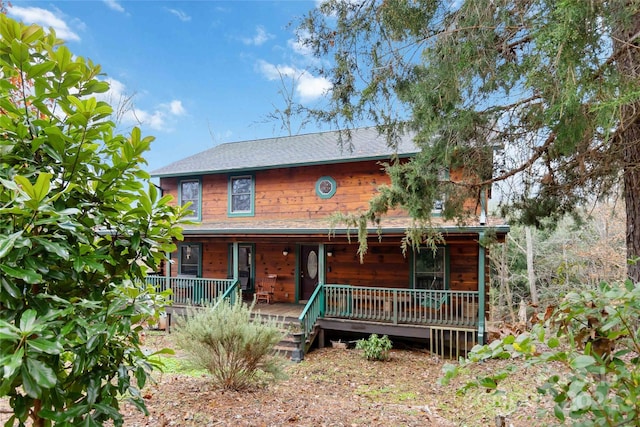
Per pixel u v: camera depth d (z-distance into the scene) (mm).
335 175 11570
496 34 3270
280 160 12141
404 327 8984
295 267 12047
